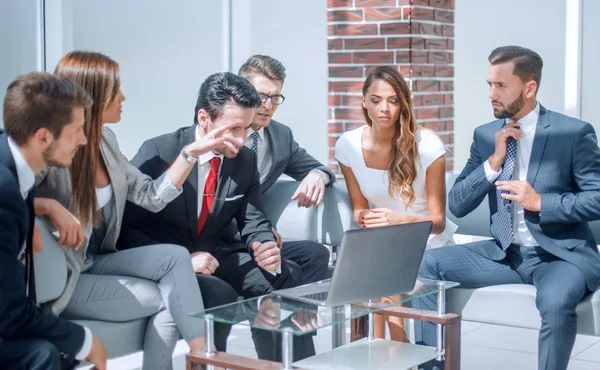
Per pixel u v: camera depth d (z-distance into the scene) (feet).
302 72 20.56
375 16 19.33
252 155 12.02
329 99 19.94
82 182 9.83
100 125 10.03
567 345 10.77
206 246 11.85
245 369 8.61
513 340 15.37
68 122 8.54
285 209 13.34
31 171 8.55
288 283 11.78
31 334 8.25
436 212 12.62
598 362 13.87
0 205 8.02
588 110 18.93
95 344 8.67
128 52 20.59
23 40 19.45
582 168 11.65
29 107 8.35
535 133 11.89
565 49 18.94
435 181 12.66
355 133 13.01
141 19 20.67
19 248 8.29
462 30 19.99
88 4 19.89
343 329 11.62
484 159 12.47
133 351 10.30
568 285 10.94
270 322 8.76
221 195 11.62
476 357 14.28
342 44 19.71
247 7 20.80
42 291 9.36
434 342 11.32
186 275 10.21
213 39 21.01
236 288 11.80
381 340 10.52
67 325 8.49
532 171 11.85
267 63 13.05
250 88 11.24
